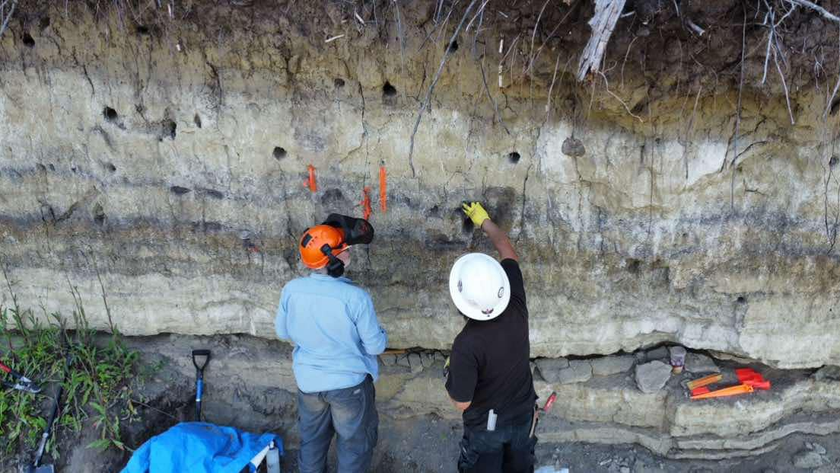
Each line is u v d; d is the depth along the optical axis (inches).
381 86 110.9
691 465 136.9
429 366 139.2
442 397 139.9
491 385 101.1
